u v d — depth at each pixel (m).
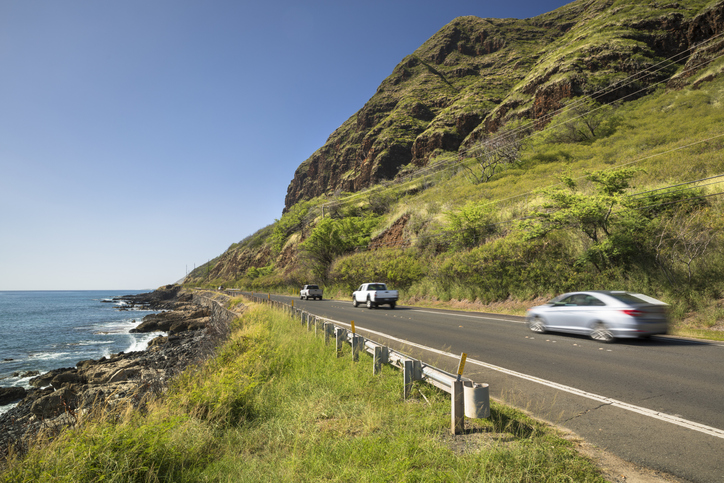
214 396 5.22
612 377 6.43
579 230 17.81
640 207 15.74
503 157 50.25
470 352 8.90
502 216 25.23
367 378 6.35
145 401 5.89
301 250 51.44
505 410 4.80
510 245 20.52
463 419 4.16
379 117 159.00
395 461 3.36
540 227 18.11
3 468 3.45
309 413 4.90
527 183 34.66
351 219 51.03
